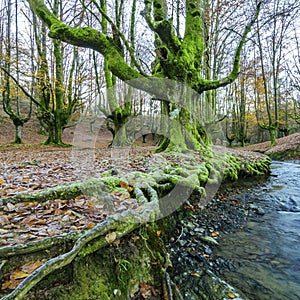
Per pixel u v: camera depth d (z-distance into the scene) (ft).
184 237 11.58
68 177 13.11
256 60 61.00
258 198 19.13
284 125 86.79
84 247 6.17
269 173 29.22
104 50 20.31
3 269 5.11
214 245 11.25
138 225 8.08
